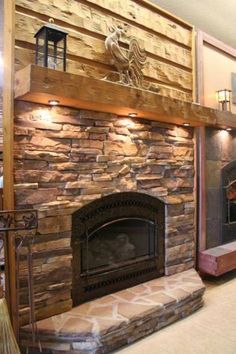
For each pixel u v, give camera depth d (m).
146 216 2.73
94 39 2.31
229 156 3.55
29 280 1.82
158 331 2.21
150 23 2.71
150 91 2.47
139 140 2.61
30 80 1.71
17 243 1.94
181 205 3.01
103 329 1.89
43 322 1.97
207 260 3.06
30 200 1.97
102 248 2.55
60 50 1.99
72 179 2.17
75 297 2.23
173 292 2.44
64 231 2.14
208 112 2.88
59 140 2.10
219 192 3.42
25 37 1.96
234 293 2.88
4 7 1.90
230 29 3.55
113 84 2.10
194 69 3.11
